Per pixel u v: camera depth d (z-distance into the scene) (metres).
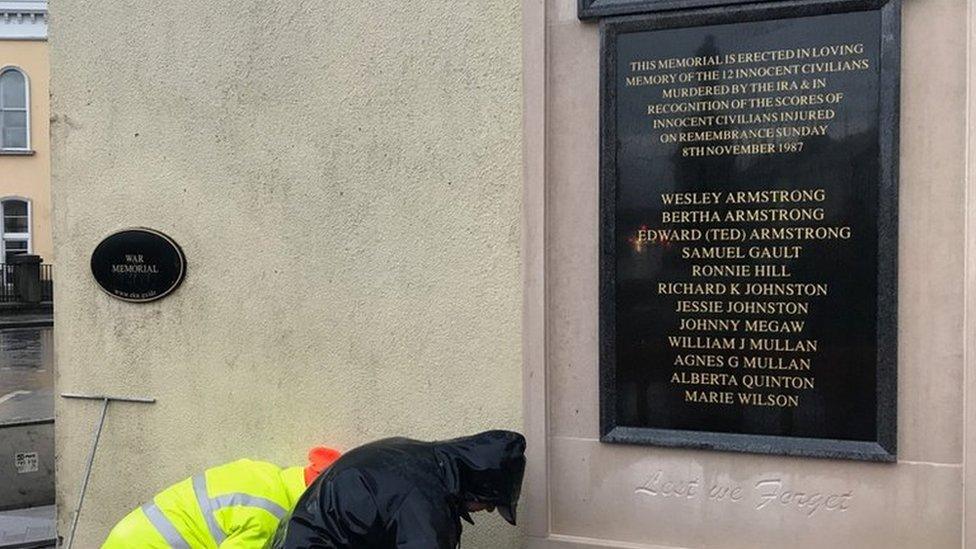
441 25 3.58
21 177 26.03
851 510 3.08
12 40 25.86
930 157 2.97
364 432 3.77
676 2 3.18
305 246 3.86
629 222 3.27
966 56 2.91
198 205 4.04
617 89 3.27
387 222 3.70
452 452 2.82
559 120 3.40
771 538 3.17
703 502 3.24
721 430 3.19
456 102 3.56
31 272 22.39
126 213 4.18
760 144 3.12
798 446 3.09
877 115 2.98
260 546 3.10
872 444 3.02
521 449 2.89
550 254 3.42
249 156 3.94
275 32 3.88
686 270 3.21
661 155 3.23
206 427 4.07
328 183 3.80
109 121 4.18
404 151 3.66
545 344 3.40
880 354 3.00
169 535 3.12
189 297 4.07
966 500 2.92
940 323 2.98
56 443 4.35
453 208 3.58
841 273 3.04
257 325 3.96
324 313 3.83
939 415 2.99
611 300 3.29
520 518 3.46
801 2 3.04
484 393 3.55
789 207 3.09
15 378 12.16
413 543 2.52
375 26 3.69
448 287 3.60
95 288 4.25
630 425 3.30
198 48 4.02
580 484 3.40
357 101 3.74
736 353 3.17
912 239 3.00
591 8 3.29
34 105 26.03
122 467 4.23
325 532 2.60
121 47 4.15
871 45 2.98
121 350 4.21
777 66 3.09
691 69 3.19
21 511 5.67
